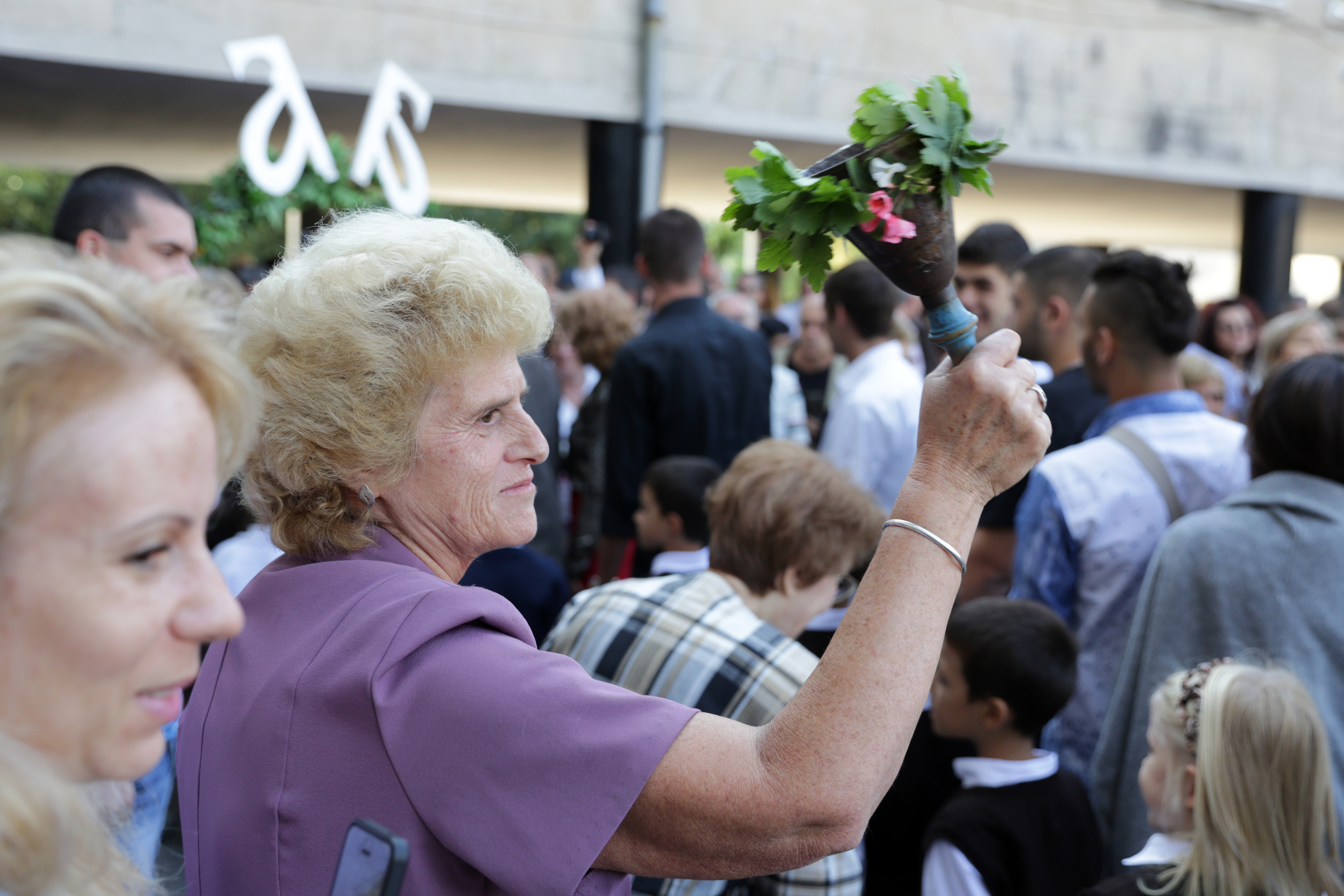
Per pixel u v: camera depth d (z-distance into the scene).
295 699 0.96
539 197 12.74
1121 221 14.01
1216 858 1.57
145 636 0.63
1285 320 4.39
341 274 1.04
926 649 0.92
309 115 4.83
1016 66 8.49
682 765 0.90
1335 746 1.88
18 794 0.56
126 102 6.96
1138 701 2.07
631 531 3.43
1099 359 2.52
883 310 3.38
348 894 0.73
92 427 0.60
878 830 2.37
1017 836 1.88
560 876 0.87
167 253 2.67
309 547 1.08
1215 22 9.34
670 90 7.24
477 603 0.98
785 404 4.94
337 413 1.02
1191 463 2.33
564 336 5.18
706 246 3.55
